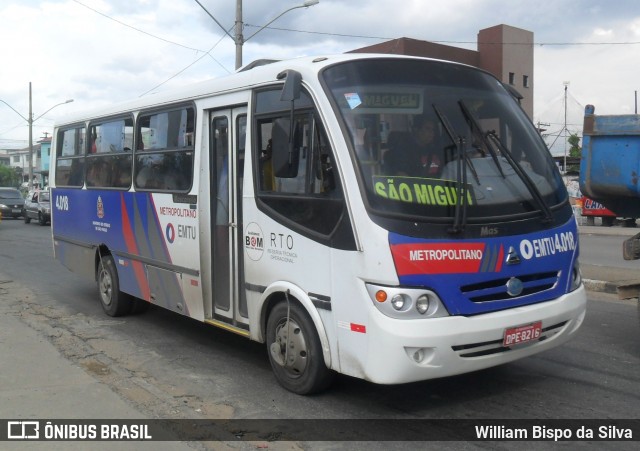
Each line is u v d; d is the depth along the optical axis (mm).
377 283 4281
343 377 5684
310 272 4836
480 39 38406
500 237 4594
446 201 4504
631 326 7770
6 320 8109
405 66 5098
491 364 4547
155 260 7168
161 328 7848
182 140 6609
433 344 4223
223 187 6043
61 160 10086
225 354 6641
